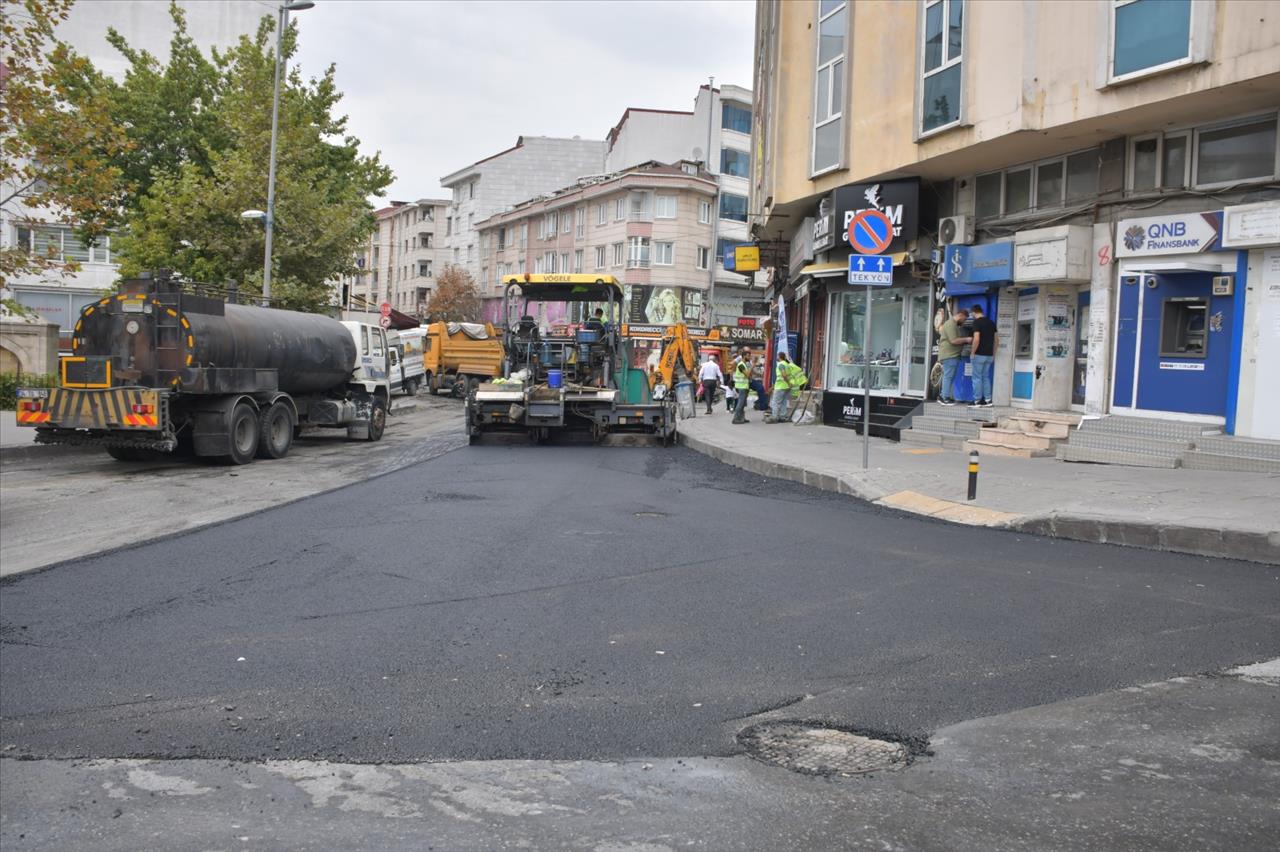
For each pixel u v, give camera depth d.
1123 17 13.27
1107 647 5.92
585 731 4.66
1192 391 13.63
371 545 9.19
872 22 18.77
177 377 16.02
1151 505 10.01
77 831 3.70
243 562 8.48
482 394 20.20
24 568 8.62
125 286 16.22
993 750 4.40
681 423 24.30
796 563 8.33
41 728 4.73
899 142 17.86
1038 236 15.56
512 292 21.22
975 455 11.13
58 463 17.48
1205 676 5.39
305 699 5.11
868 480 12.87
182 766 4.29
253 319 18.09
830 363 24.02
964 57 15.81
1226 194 13.18
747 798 3.94
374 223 35.44
